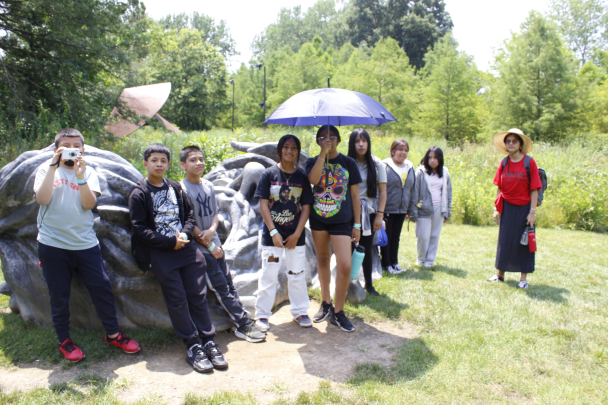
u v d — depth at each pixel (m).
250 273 4.38
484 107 30.80
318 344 3.58
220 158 10.04
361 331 3.86
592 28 45.28
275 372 3.09
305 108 3.37
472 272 5.79
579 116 24.02
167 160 3.42
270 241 3.80
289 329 3.90
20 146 10.30
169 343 3.47
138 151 13.15
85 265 3.19
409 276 5.50
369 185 4.57
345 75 36.28
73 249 3.13
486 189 10.55
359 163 4.63
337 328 3.92
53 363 3.11
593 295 4.87
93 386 2.79
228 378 2.99
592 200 9.55
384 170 4.69
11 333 3.51
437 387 2.90
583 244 7.75
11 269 3.56
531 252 5.12
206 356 3.15
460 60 28.75
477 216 9.68
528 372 3.12
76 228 3.12
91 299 3.44
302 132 16.91
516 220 5.14
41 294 3.54
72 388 2.77
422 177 5.89
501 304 4.50
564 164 11.62
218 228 4.86
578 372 3.13
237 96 49.38
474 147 16.36
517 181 5.08
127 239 3.47
